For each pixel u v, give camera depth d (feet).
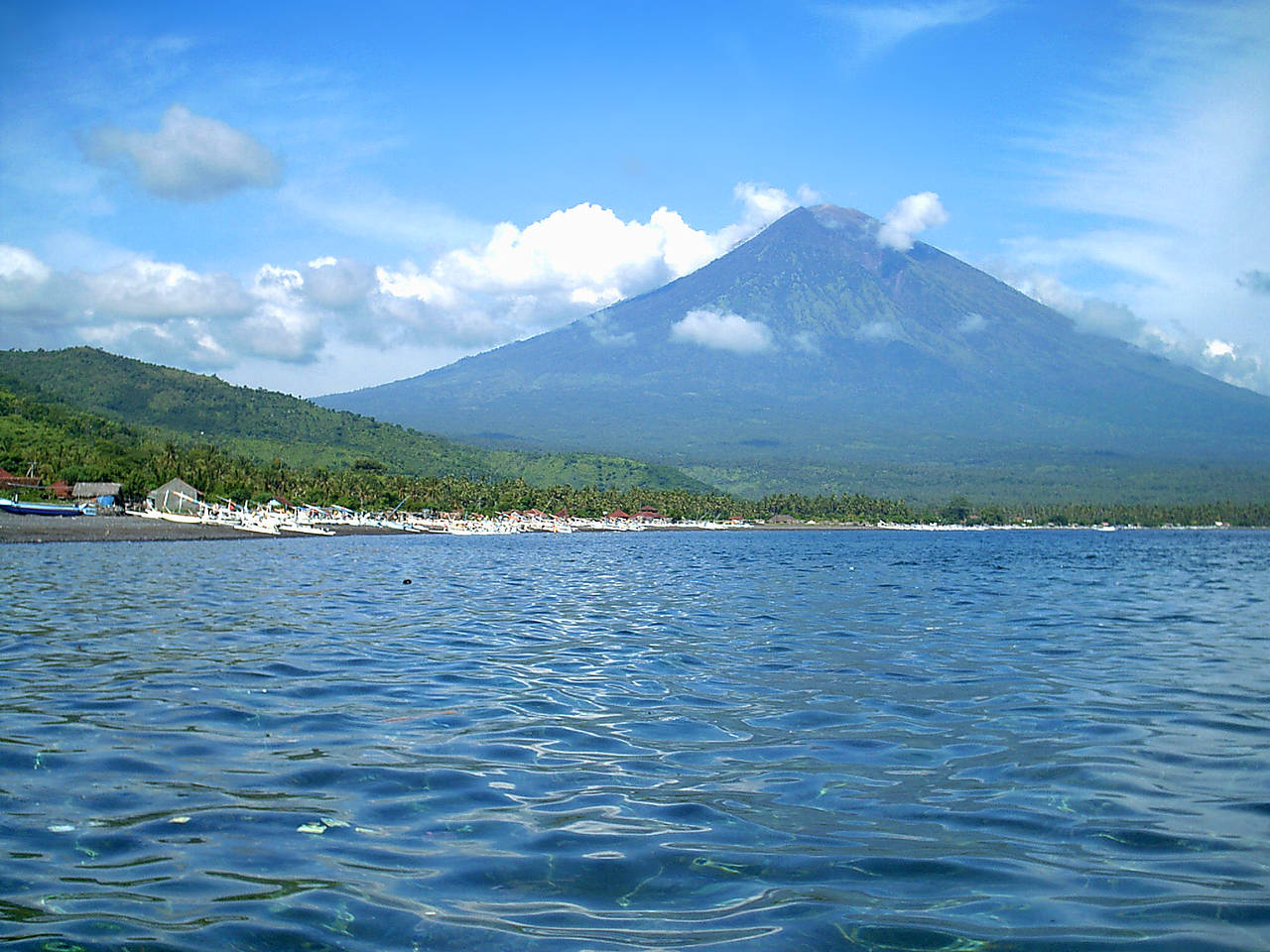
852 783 55.77
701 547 538.06
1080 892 39.73
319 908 37.22
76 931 34.91
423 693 82.79
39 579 209.46
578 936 34.96
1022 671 97.66
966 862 43.04
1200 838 46.39
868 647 116.16
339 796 52.13
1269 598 203.82
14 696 78.79
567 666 98.94
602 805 51.08
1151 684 90.12
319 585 208.85
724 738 67.26
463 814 49.21
